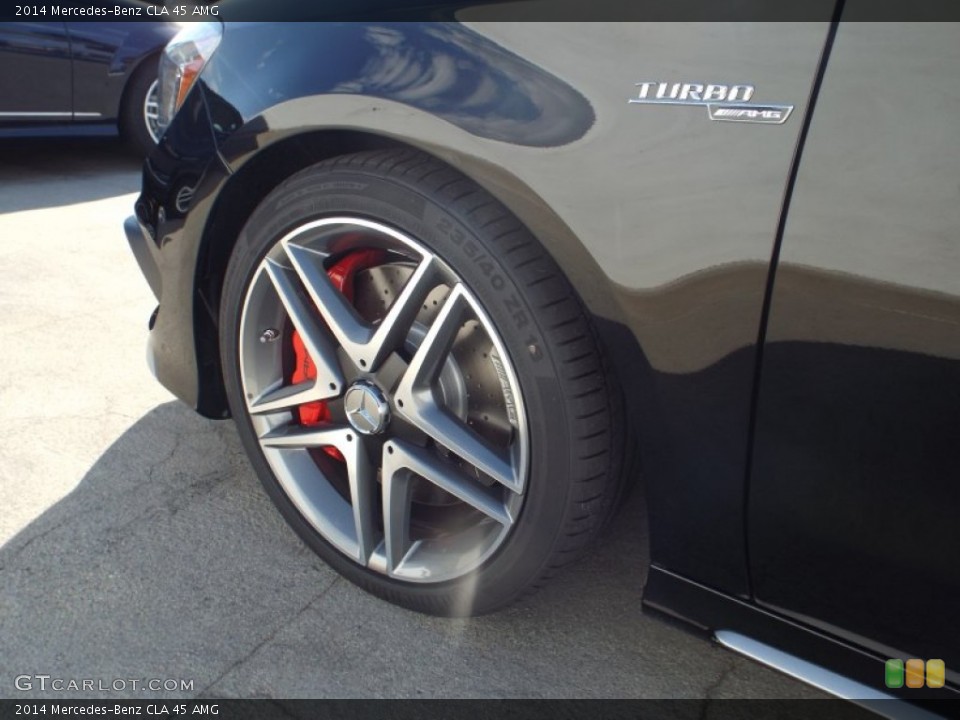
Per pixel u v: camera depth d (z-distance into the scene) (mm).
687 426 1431
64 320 3203
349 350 1733
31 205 4633
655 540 1573
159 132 2172
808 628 1443
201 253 1959
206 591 1931
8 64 4836
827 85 1209
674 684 1754
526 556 1646
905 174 1165
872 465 1280
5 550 2016
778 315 1281
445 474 1698
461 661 1783
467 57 1501
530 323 1513
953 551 1257
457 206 1544
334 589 1958
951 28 1141
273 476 1982
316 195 1701
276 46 1767
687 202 1316
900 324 1194
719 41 1283
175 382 2182
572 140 1396
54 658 1738
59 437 2469
